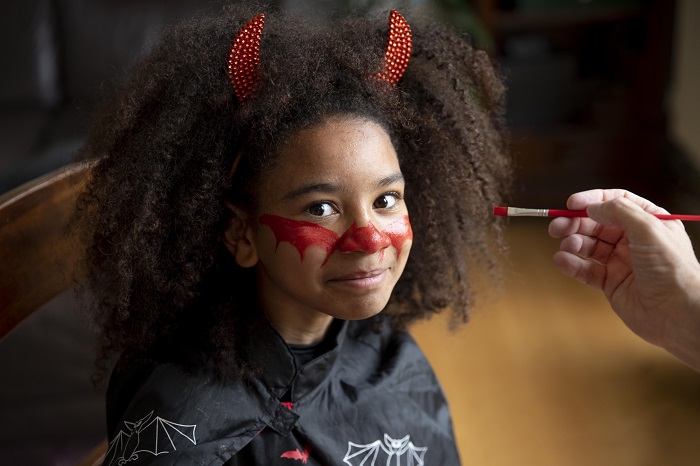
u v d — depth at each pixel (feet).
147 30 8.70
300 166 2.67
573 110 10.59
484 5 10.40
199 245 2.88
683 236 3.01
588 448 6.23
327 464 2.97
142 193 2.78
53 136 7.35
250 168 2.78
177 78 2.83
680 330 3.00
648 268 2.93
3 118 8.14
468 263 3.55
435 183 3.30
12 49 8.59
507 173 3.70
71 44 8.70
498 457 6.17
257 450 2.87
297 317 3.01
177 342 3.01
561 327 7.96
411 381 3.34
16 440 5.85
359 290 2.74
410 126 2.98
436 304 3.50
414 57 3.14
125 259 2.81
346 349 3.28
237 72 2.73
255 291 3.06
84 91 8.73
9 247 3.20
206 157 2.80
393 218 2.80
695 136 9.90
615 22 10.77
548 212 3.11
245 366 2.90
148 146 2.78
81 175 3.15
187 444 2.71
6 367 5.70
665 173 10.36
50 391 5.82
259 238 2.83
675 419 6.52
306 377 2.97
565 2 10.38
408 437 3.22
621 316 3.21
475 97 3.42
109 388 3.13
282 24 2.97
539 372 7.26
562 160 10.44
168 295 2.93
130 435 2.76
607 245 3.26
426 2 8.18
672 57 10.26
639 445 6.23
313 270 2.73
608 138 10.36
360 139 2.70
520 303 8.40
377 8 3.43
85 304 3.36
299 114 2.69
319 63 2.77
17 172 6.76
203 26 2.96
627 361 7.36
